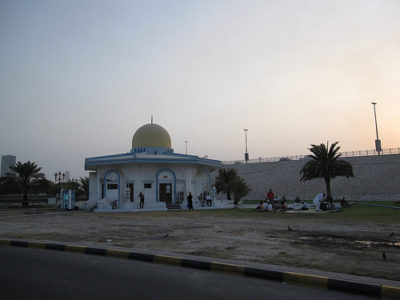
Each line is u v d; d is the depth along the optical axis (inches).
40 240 488.1
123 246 427.5
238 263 322.0
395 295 242.4
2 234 563.2
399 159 2116.1
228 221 764.6
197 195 1469.0
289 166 2539.4
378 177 2071.9
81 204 1422.2
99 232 580.7
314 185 2266.2
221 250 395.5
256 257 354.6
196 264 332.8
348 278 270.1
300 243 443.2
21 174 1764.3
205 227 642.8
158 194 1362.0
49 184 1870.1
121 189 1364.4
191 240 475.2
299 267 309.4
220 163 1553.9
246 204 1715.1
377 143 2315.5
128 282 280.1
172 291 255.4
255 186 2459.4
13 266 340.8
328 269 301.7
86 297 241.0
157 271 319.0
